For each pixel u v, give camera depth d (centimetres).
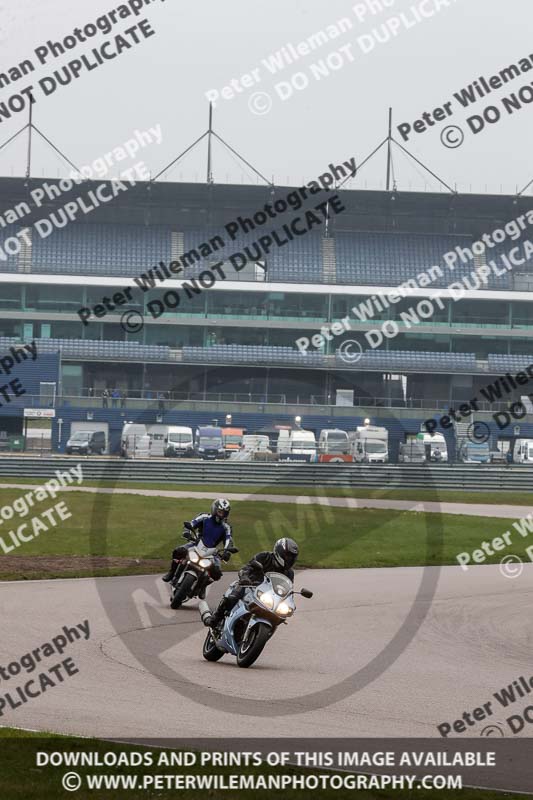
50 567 6556
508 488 14838
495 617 5250
